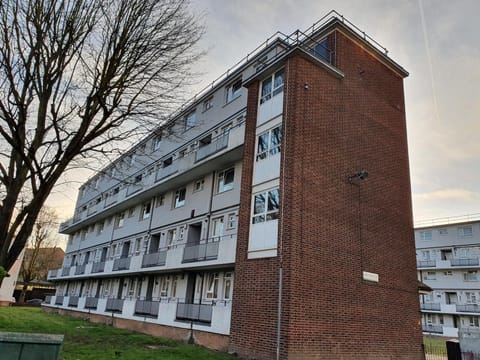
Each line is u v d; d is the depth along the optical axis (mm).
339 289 13477
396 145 18625
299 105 14508
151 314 19906
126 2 8500
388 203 17016
